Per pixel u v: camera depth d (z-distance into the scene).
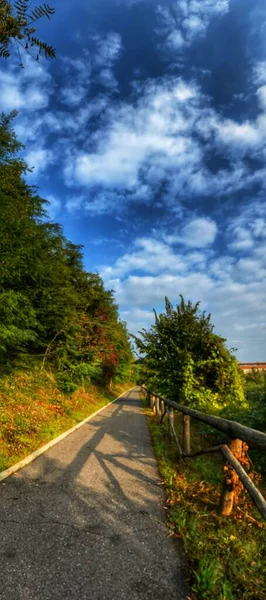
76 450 5.68
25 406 7.75
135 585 2.02
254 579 2.08
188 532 2.67
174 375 7.88
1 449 5.02
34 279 8.58
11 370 9.41
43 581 2.04
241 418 6.67
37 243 7.63
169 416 6.84
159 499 3.49
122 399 23.52
